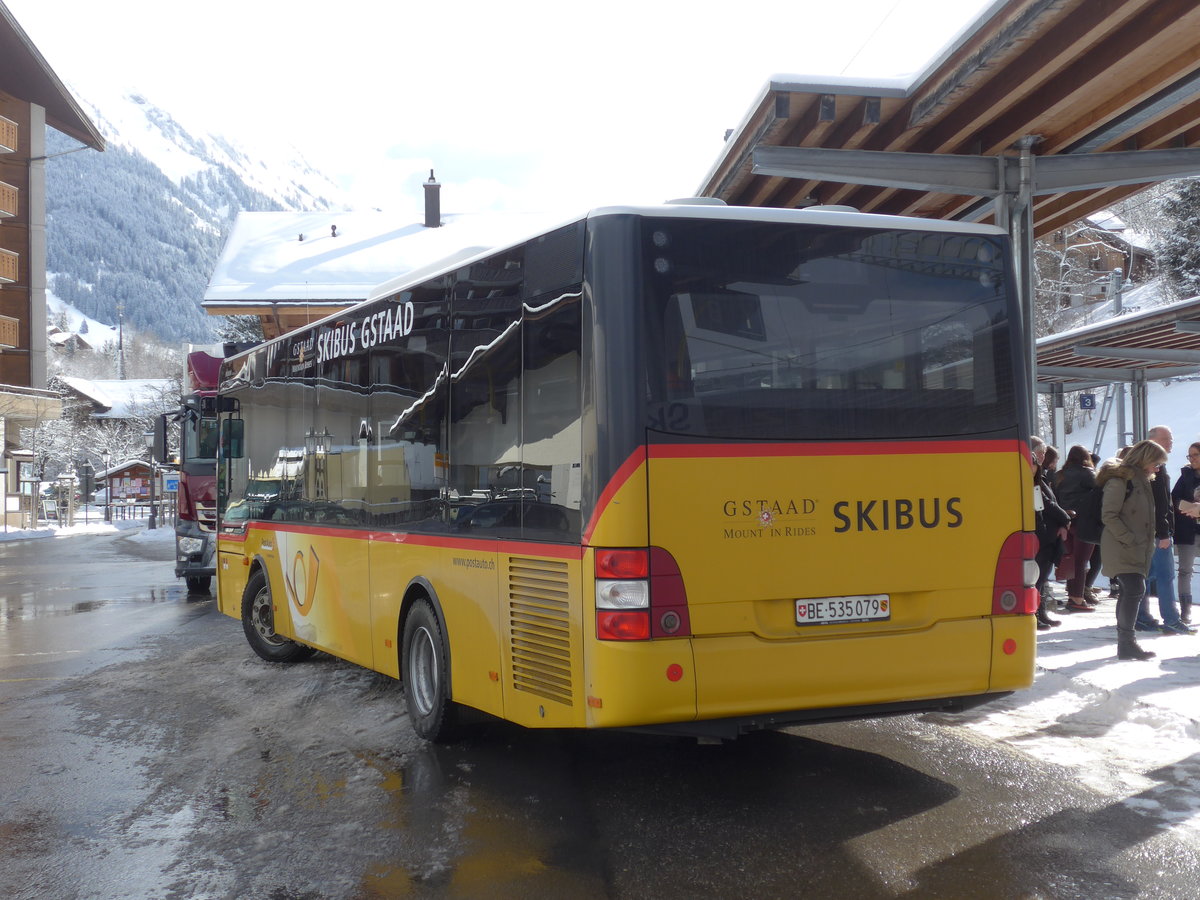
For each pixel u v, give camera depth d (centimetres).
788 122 1008
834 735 687
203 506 1773
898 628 550
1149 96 902
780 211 548
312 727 751
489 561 608
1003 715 708
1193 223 4009
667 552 509
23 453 5491
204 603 1630
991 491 571
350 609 810
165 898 455
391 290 791
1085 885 437
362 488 792
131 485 7969
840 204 1316
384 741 704
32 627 1395
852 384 548
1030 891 432
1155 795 543
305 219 4369
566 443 539
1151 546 845
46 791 616
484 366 621
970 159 1009
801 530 532
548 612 551
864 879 450
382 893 451
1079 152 1049
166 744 719
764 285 539
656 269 523
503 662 594
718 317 529
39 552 3353
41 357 5572
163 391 7931
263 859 496
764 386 532
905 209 1316
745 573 521
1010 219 1008
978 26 816
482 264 630
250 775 636
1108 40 834
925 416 561
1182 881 438
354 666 998
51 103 5653
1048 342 1655
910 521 553
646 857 483
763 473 527
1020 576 575
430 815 549
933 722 704
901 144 1060
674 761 642
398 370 736
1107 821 509
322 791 599
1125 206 4659
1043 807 531
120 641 1229
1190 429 3650
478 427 626
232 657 1077
